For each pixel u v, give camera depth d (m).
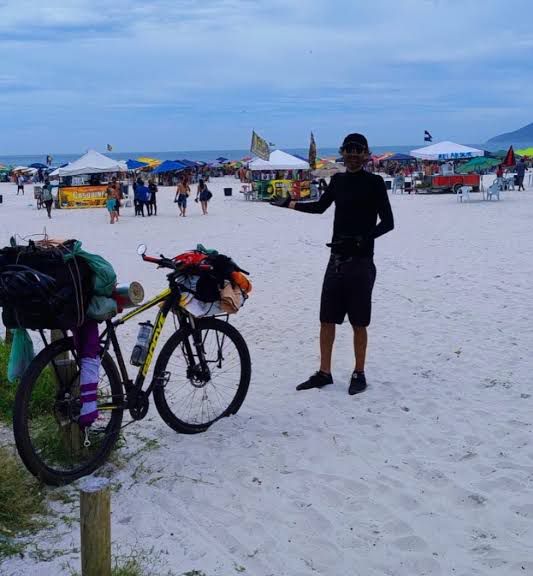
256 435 4.88
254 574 3.16
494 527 3.55
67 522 3.56
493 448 4.55
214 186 52.94
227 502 3.87
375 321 8.55
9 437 4.70
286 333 8.12
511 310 8.84
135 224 25.11
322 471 4.26
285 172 46.50
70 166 37.41
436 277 11.59
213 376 5.88
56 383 4.18
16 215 31.03
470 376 6.16
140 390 4.50
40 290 3.67
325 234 19.22
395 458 4.44
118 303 4.28
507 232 18.14
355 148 5.49
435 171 43.09
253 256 15.20
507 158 35.81
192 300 4.80
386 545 3.41
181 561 3.23
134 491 3.98
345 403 5.53
